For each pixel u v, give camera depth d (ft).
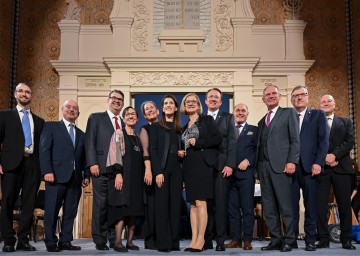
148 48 31.48
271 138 15.99
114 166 15.48
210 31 31.73
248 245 17.01
